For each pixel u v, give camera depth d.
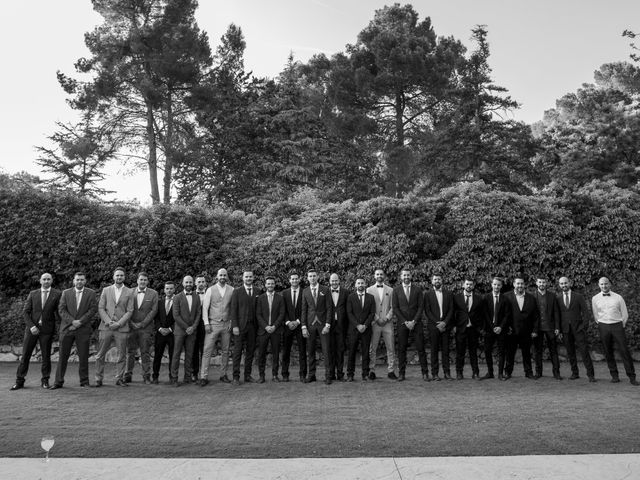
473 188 13.75
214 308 9.63
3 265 13.20
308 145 28.20
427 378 9.59
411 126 26.23
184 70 24.17
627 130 24.27
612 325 9.25
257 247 12.96
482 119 22.38
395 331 12.12
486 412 7.05
